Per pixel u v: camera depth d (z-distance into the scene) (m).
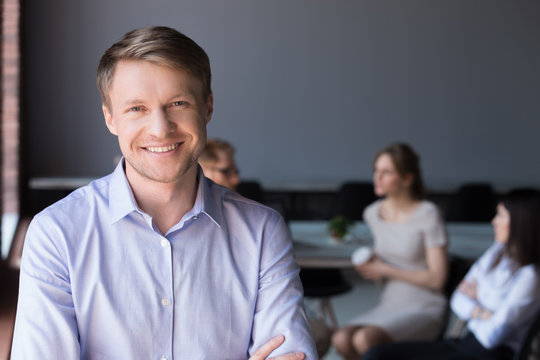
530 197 2.46
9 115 5.18
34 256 1.05
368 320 2.91
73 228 1.06
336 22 6.52
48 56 6.25
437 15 6.56
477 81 6.66
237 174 2.90
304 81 6.57
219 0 6.41
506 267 2.56
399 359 2.54
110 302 1.05
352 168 6.69
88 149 6.38
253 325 1.16
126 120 1.00
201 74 1.02
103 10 6.29
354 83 6.59
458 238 3.98
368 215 3.25
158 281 1.07
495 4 6.57
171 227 1.10
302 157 6.64
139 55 0.97
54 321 1.04
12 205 5.25
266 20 6.47
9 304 2.52
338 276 3.79
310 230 4.11
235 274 1.13
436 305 2.98
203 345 1.10
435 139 6.70
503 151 6.74
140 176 1.07
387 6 6.53
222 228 1.13
